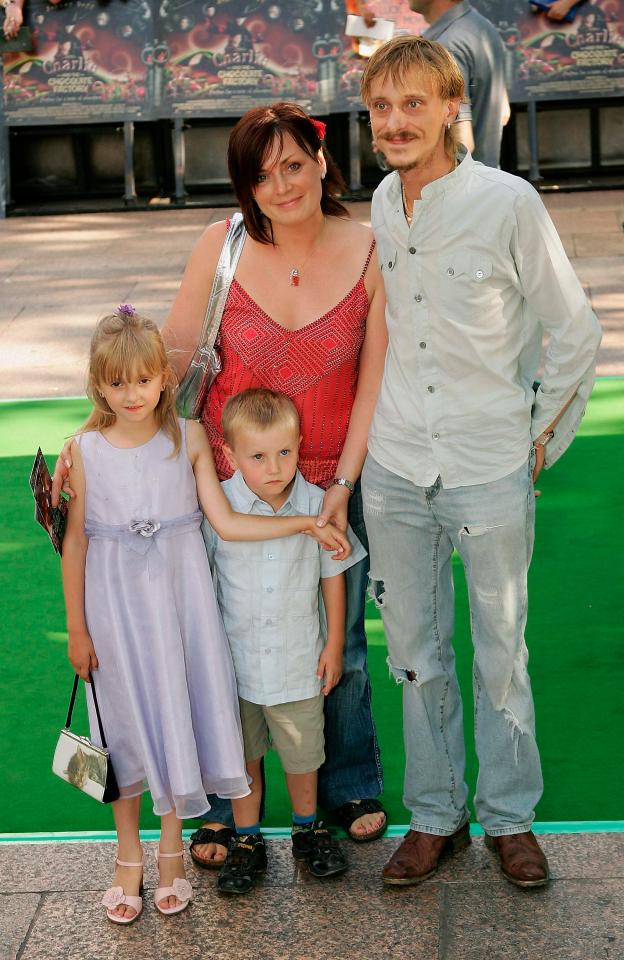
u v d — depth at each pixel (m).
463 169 2.70
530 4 9.79
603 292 7.66
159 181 10.91
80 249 9.37
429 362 2.82
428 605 3.05
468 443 2.84
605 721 3.79
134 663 2.96
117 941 2.94
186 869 3.21
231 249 3.02
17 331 7.61
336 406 3.08
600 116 10.51
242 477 3.07
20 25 10.02
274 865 3.20
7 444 6.00
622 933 2.86
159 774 2.97
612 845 3.17
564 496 5.29
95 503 2.96
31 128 10.65
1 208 10.46
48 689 4.10
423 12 5.50
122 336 2.83
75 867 3.21
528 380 2.93
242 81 10.01
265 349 3.00
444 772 3.13
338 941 2.90
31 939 2.96
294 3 9.86
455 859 3.16
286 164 2.81
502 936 2.88
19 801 3.57
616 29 9.79
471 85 5.41
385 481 2.97
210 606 2.99
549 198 10.02
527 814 3.08
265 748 3.21
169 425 2.99
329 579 3.08
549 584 4.60
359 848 3.26
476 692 3.09
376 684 4.06
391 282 2.83
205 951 2.89
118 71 10.08
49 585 4.76
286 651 3.04
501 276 2.73
